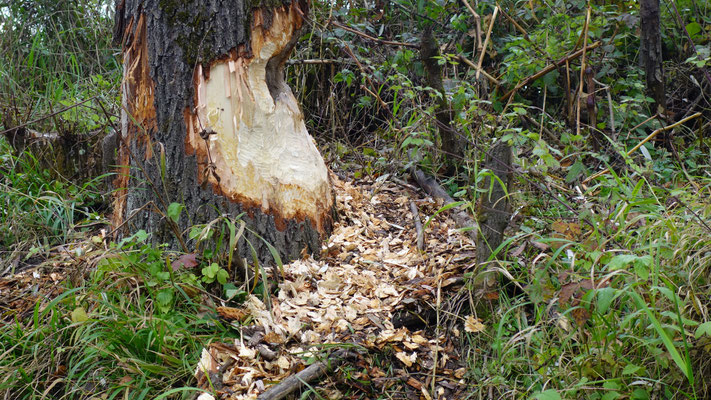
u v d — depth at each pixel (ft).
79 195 13.62
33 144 14.12
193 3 9.81
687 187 10.31
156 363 8.46
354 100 17.76
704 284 7.69
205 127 9.98
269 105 10.50
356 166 15.51
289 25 10.54
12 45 20.30
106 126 13.89
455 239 11.43
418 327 9.50
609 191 10.34
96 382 8.27
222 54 9.96
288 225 10.55
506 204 8.91
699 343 7.04
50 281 10.85
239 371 8.35
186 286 9.25
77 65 19.67
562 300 7.24
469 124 13.52
